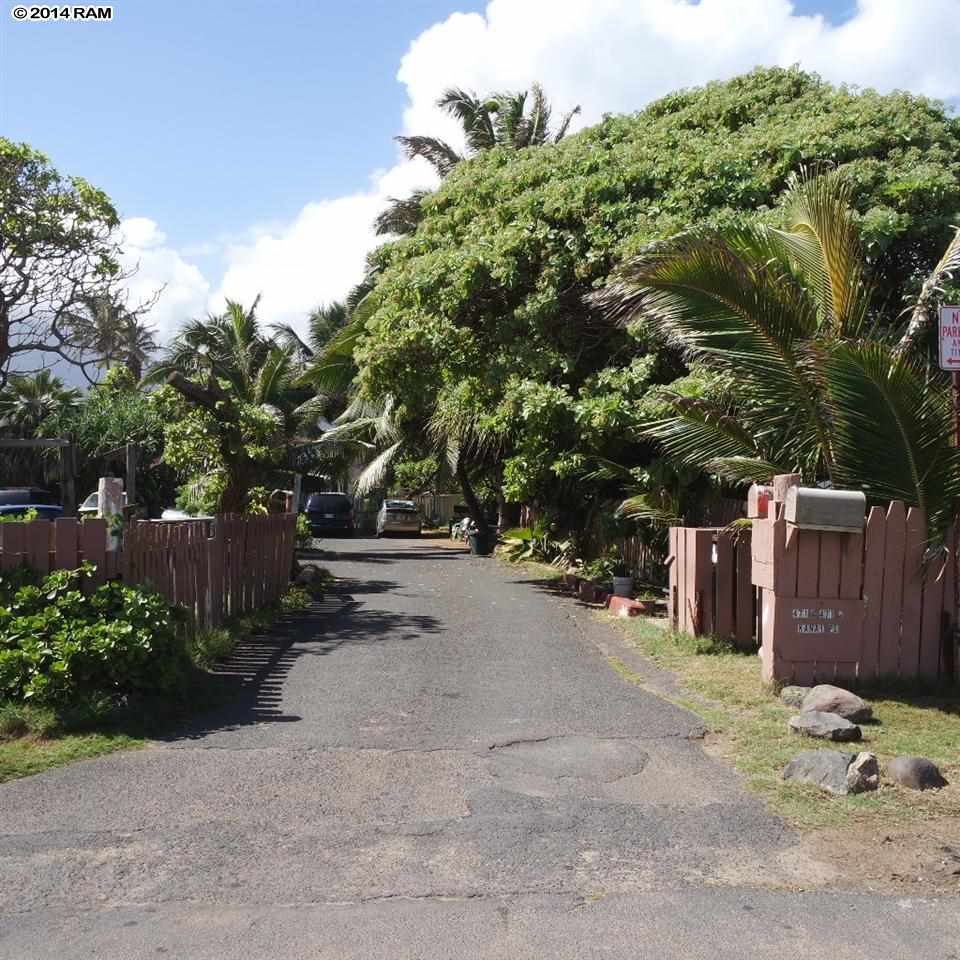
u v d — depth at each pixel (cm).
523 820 530
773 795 573
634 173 1538
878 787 583
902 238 1279
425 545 3094
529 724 727
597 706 785
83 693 702
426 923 414
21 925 410
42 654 695
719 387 1165
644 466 1547
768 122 1591
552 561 2172
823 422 914
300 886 448
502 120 3247
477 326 1695
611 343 1571
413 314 1664
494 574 1973
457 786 586
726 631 1038
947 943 403
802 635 835
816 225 958
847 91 1595
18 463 3466
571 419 1531
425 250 1866
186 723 720
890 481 866
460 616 1304
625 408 1401
